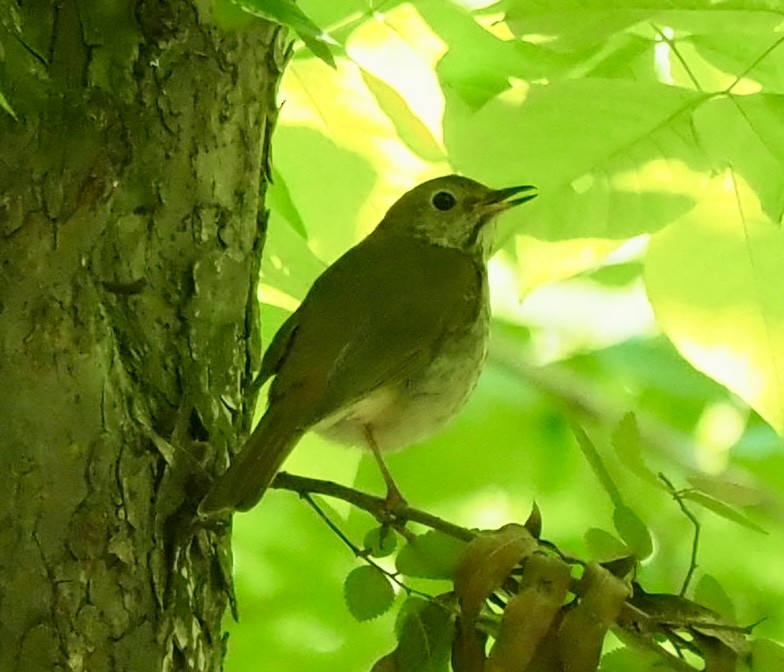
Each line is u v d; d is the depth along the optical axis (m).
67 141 5.86
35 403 5.66
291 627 10.71
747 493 5.95
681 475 11.52
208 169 6.61
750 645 5.65
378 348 7.55
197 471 6.13
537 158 7.40
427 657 5.69
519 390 11.59
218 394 6.45
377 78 8.07
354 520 9.59
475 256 8.73
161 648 5.82
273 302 9.19
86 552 5.66
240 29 6.65
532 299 12.20
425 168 9.22
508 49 8.02
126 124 6.32
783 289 7.74
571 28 7.07
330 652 10.57
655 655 5.66
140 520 5.86
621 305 12.45
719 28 7.12
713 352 7.93
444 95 8.01
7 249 5.75
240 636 10.58
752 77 7.86
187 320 6.38
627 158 7.39
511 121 7.32
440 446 10.99
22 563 5.58
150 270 6.32
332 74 8.77
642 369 12.18
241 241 6.75
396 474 10.85
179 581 6.00
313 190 9.29
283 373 7.23
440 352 7.86
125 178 6.32
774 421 7.96
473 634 5.52
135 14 6.44
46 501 5.64
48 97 5.91
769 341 7.85
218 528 6.31
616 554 5.76
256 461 6.10
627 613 5.56
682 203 7.53
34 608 5.56
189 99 6.58
